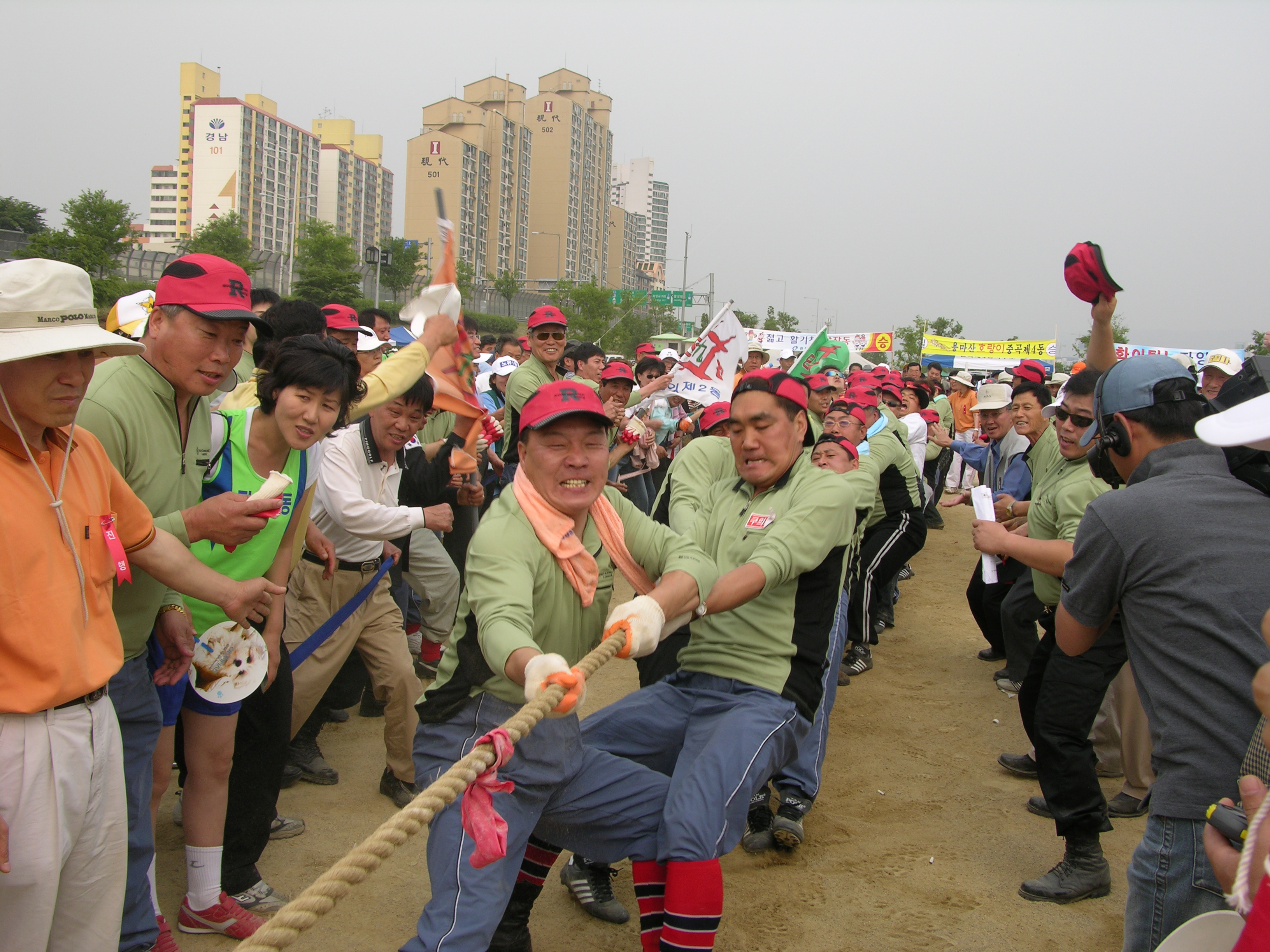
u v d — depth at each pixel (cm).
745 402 357
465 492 526
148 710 301
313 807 438
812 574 347
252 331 506
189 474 319
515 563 270
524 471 282
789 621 342
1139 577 257
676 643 429
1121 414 276
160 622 312
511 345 1098
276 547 343
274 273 4622
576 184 9938
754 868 410
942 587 998
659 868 296
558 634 287
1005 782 513
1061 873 398
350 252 3981
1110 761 527
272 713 349
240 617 297
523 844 274
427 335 422
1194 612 245
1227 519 250
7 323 221
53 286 229
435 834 268
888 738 569
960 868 417
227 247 4344
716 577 301
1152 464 272
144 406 298
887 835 446
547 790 276
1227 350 817
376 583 424
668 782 303
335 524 416
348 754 504
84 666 238
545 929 360
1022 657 641
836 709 616
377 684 432
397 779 443
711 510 385
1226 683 238
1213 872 234
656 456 898
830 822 456
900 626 840
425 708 285
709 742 310
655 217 19138
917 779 512
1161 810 245
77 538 240
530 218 9700
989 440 782
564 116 9538
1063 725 395
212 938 335
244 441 335
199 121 8594
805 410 367
